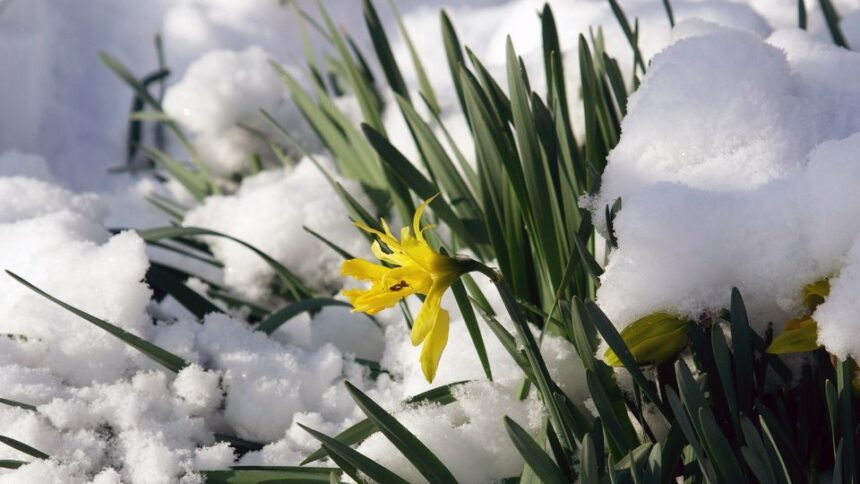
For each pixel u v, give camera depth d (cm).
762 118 80
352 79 103
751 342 75
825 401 77
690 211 75
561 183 85
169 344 89
